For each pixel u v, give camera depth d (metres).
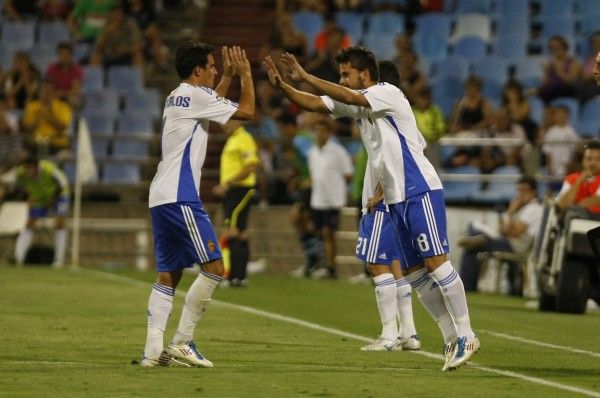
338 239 58.53
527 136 59.97
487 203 58.53
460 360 24.38
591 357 27.83
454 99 67.00
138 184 62.66
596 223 39.25
